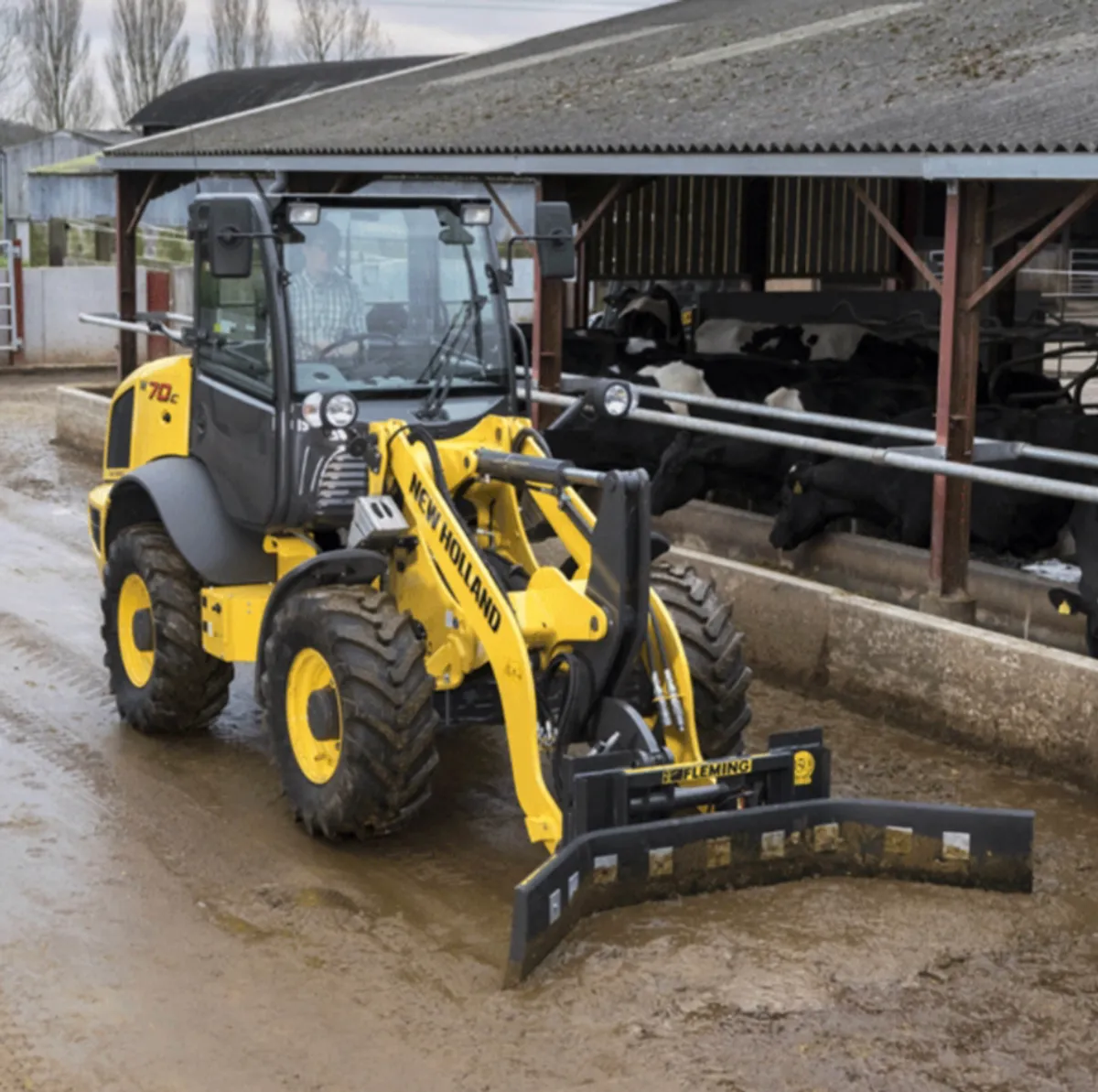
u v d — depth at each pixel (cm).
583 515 591
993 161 784
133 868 596
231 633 676
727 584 888
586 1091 440
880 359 1386
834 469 973
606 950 516
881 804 569
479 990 500
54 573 1049
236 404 667
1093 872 600
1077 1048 466
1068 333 1550
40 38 5419
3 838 623
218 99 2588
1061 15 1101
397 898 571
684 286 1911
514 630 555
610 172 1008
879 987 498
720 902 552
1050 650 725
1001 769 728
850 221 1756
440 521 591
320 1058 460
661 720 579
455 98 1352
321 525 656
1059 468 977
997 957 520
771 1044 464
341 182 1454
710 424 930
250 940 537
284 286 633
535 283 1112
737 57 1222
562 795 552
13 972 512
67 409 1565
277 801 666
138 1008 490
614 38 1485
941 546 854
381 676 576
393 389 649
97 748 728
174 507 691
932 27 1155
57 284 2184
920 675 776
